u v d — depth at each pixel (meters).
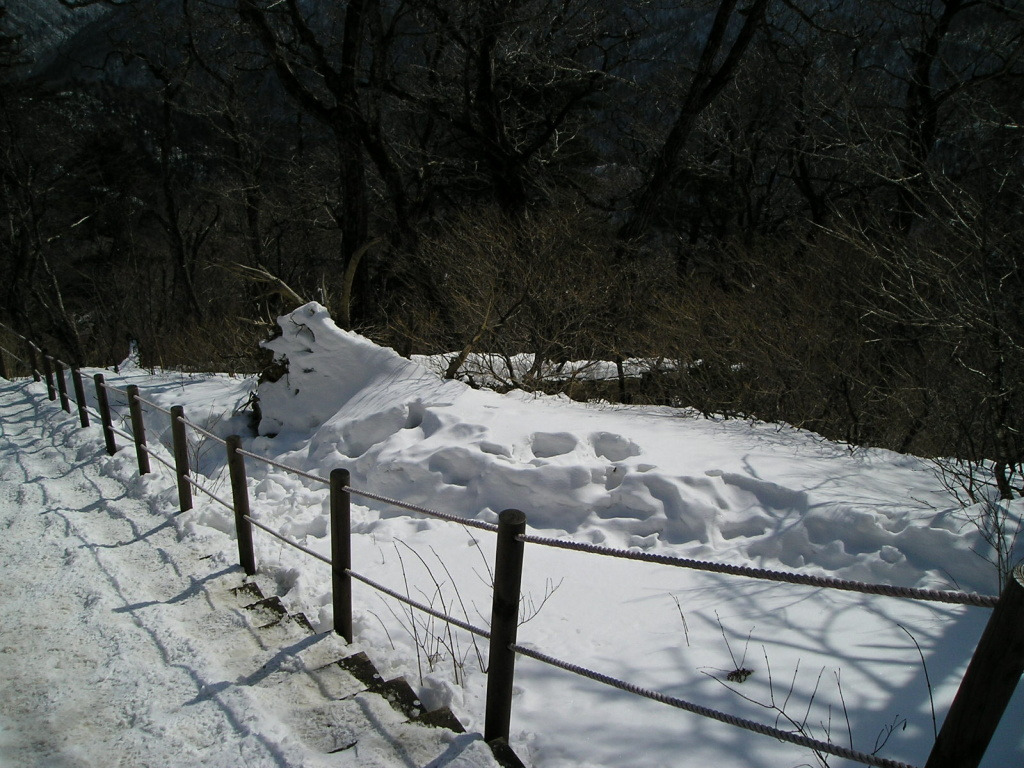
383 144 14.15
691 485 5.36
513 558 2.93
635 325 10.30
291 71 13.47
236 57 21.75
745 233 18.23
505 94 18.50
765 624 4.04
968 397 6.42
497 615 2.99
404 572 5.04
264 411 8.91
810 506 4.89
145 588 4.90
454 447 6.28
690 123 13.40
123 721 3.38
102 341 25.47
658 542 5.18
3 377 16.25
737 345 8.86
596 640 4.07
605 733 3.24
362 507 6.38
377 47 13.94
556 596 4.61
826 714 3.25
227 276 27.12
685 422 7.28
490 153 17.02
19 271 21.55
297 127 26.44
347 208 13.65
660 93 19.33
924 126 11.90
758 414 8.80
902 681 3.42
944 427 6.85
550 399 8.32
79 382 9.74
